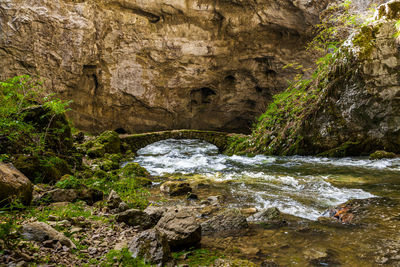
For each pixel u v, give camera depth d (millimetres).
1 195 3004
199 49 19156
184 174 7344
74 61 16078
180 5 17406
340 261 2357
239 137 12992
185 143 17953
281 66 20234
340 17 13375
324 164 8211
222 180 6340
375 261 2346
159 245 2299
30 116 5453
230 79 21609
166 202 4527
